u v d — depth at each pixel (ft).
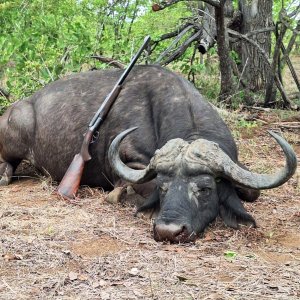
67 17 40.52
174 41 39.24
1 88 35.60
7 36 35.22
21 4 38.73
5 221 20.35
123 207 22.36
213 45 41.86
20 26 36.78
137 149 23.00
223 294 15.02
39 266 16.81
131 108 24.09
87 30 35.60
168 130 22.08
